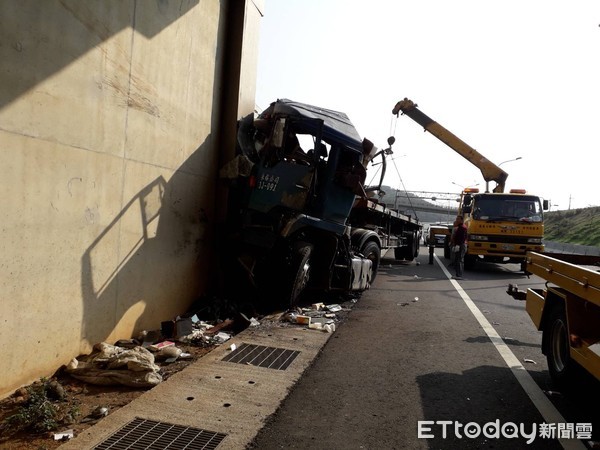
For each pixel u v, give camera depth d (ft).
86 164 16.33
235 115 28.48
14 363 13.75
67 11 14.85
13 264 13.44
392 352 20.61
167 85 21.68
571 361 15.35
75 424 12.61
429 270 54.13
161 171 21.61
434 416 14.28
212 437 12.29
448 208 149.69
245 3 28.58
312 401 14.92
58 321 15.48
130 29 18.44
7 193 13.06
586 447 12.62
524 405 15.34
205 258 27.07
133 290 19.86
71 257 15.92
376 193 39.04
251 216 26.78
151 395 14.61
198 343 20.22
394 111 68.03
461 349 21.53
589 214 192.65
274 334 22.36
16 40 12.97
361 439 12.62
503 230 54.60
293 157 27.43
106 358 16.44
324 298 32.24
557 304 17.11
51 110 14.46
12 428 12.12
